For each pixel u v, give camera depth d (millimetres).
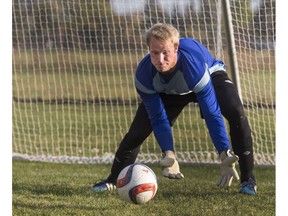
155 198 11305
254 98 19547
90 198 11289
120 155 11555
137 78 9234
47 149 17594
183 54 8930
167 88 9211
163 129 9180
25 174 14352
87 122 21688
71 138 19406
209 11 17188
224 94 10555
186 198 11305
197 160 15914
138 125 11102
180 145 17219
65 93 26219
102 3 22656
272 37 17422
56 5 23500
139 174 9031
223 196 11430
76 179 13539
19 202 10875
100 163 16188
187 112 21234
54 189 12188
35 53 30875
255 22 17422
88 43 28859
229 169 8953
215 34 18219
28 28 24828
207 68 9016
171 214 10156
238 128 10797
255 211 10344
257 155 16000
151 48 8469
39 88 27188
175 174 8859
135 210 10391
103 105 24047
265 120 18734
